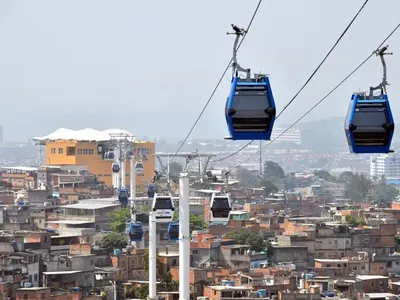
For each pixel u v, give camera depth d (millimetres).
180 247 117688
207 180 140625
